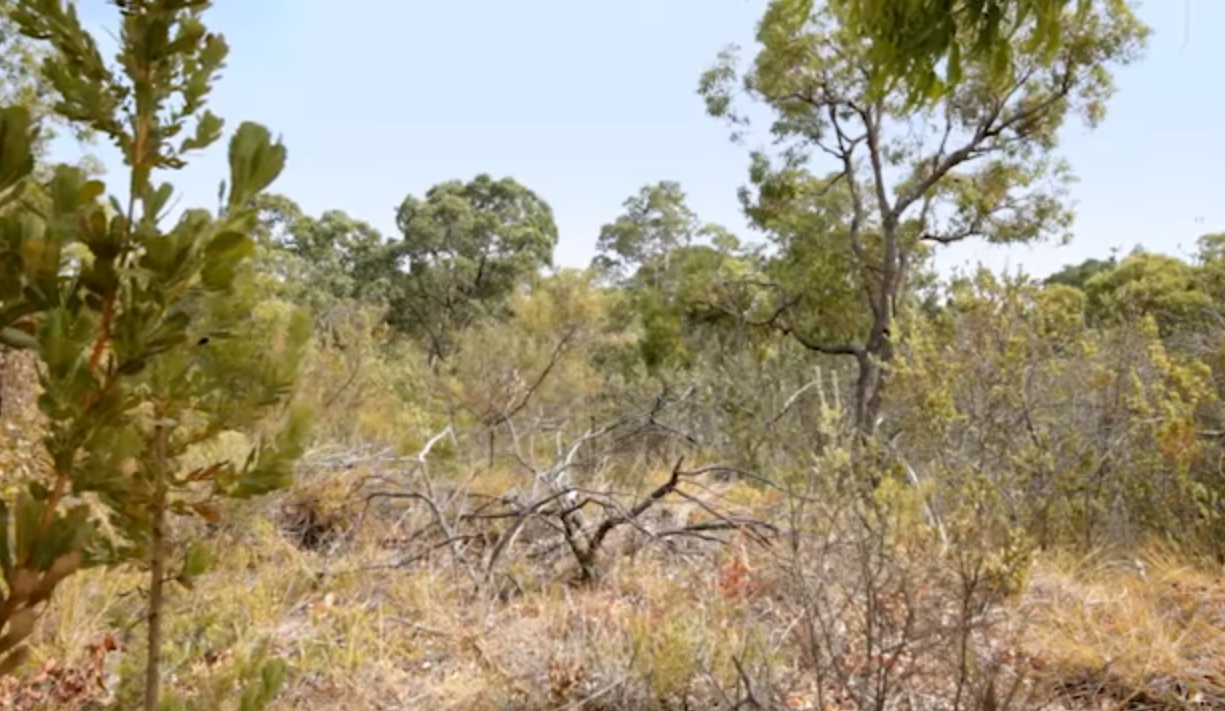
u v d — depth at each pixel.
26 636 0.82
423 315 27.31
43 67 0.96
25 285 0.86
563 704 2.59
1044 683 2.47
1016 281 4.87
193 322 1.04
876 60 1.81
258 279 1.25
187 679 2.00
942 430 4.43
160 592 1.17
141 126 0.95
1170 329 6.84
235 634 2.57
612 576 3.82
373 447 5.82
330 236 30.09
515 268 28.86
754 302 12.75
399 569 3.89
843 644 2.55
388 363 9.48
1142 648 2.79
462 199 29.66
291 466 1.14
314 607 3.20
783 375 10.63
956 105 10.76
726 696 2.41
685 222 30.78
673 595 3.23
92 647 2.34
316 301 20.73
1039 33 1.70
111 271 0.90
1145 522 4.59
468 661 2.97
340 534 4.16
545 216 31.95
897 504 2.71
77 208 0.88
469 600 3.60
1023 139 11.03
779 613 2.80
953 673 2.32
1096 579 3.73
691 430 8.82
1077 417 4.99
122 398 0.93
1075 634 2.88
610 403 10.01
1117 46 9.42
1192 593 3.47
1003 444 4.64
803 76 11.06
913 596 2.33
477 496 4.62
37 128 0.86
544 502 4.01
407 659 2.99
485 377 8.70
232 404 1.09
